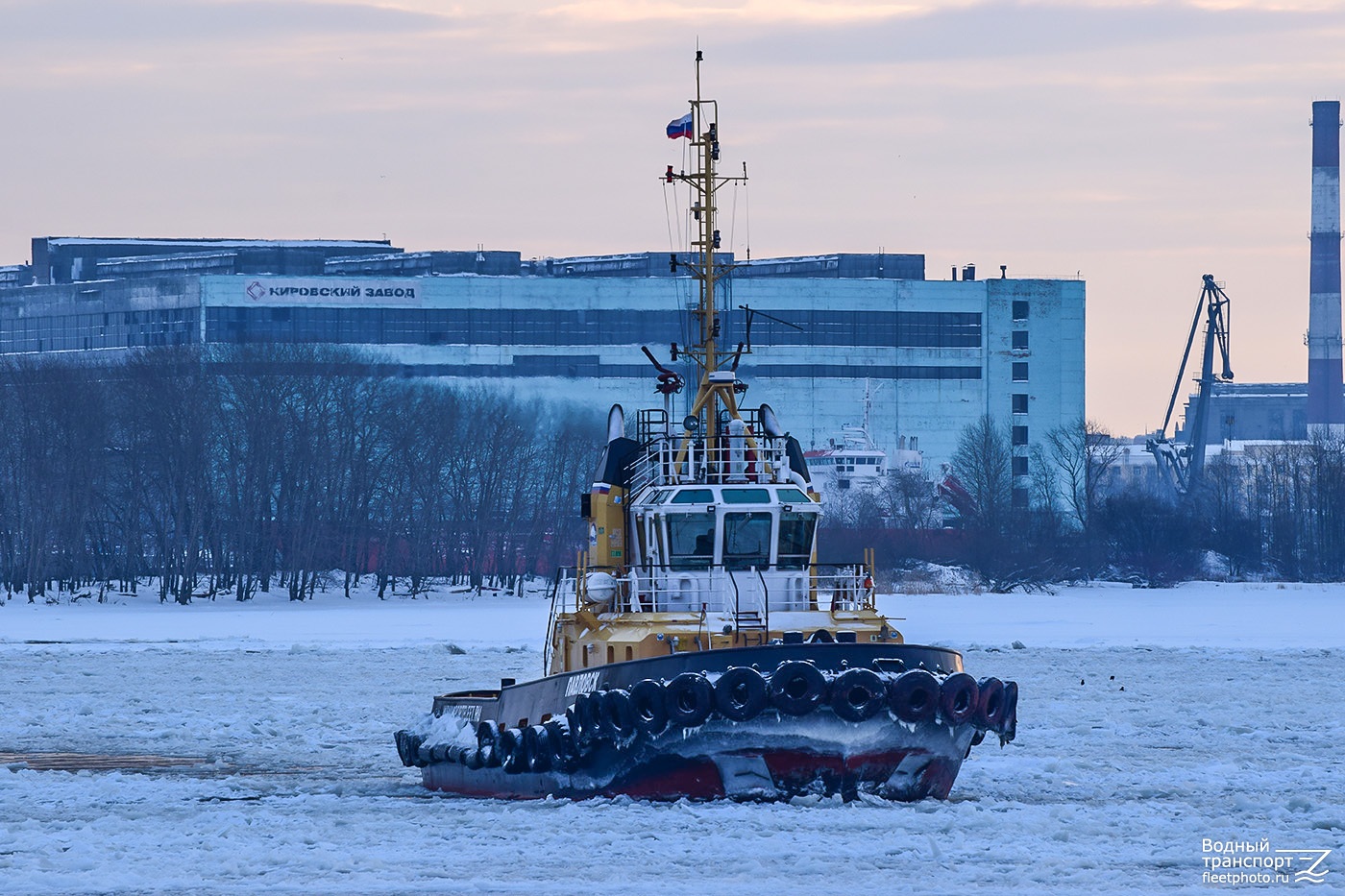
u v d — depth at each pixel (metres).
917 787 104.75
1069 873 91.44
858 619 107.12
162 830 105.50
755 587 109.12
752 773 102.56
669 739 101.44
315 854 96.50
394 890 87.94
